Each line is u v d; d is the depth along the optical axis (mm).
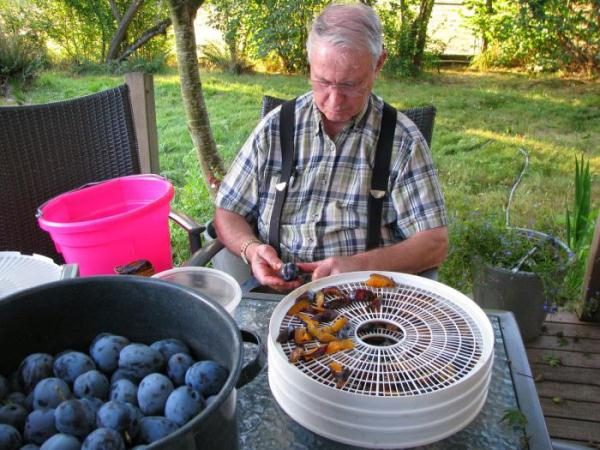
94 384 574
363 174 1462
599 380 1822
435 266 1484
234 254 1566
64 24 7059
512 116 4801
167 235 1486
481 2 6402
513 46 6418
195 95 2469
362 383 756
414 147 1441
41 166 1678
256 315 1078
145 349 615
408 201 1458
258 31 6281
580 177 2180
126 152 1850
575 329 2064
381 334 875
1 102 5227
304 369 787
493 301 1966
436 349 821
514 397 854
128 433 505
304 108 1483
